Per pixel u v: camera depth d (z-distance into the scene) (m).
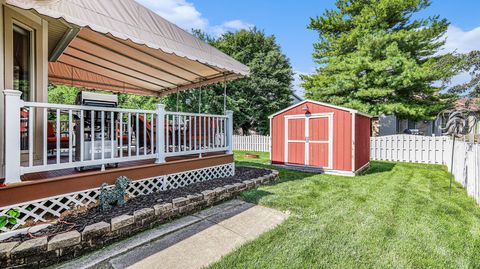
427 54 12.84
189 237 3.12
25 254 2.30
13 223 2.65
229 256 2.67
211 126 5.62
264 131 21.84
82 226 2.82
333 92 13.67
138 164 4.30
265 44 22.95
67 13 2.86
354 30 13.40
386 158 10.23
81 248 2.61
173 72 6.79
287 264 2.50
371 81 12.74
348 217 3.69
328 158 7.45
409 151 9.75
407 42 12.24
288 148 8.39
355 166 7.03
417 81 11.64
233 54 21.70
